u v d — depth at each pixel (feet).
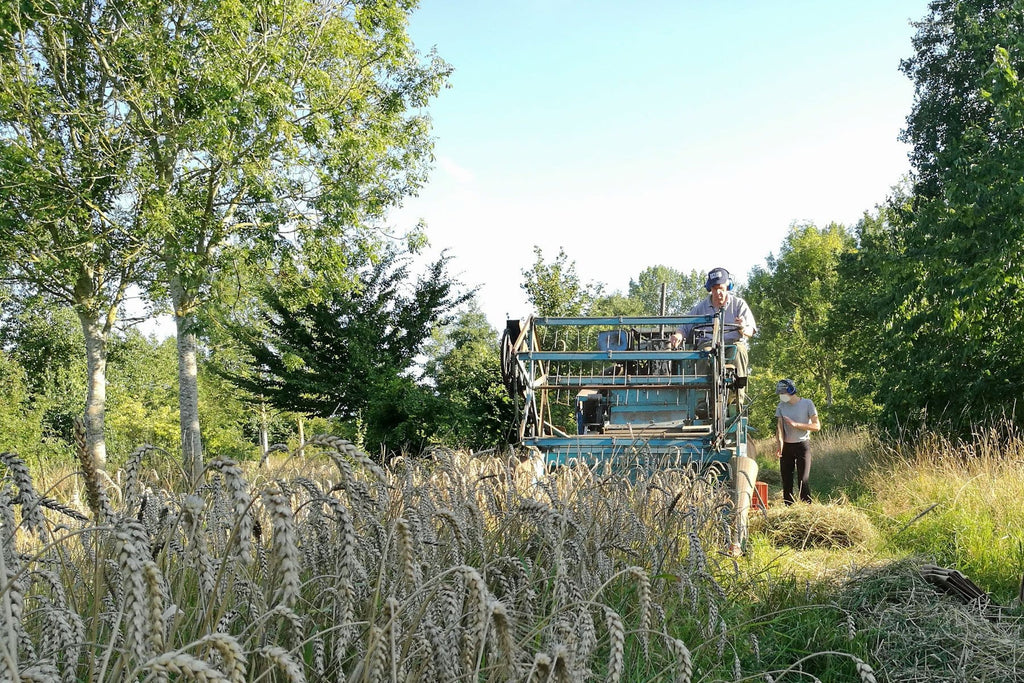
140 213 66.08
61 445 109.81
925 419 57.52
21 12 63.77
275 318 87.86
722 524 17.90
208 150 65.67
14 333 128.16
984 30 66.13
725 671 11.55
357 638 7.64
